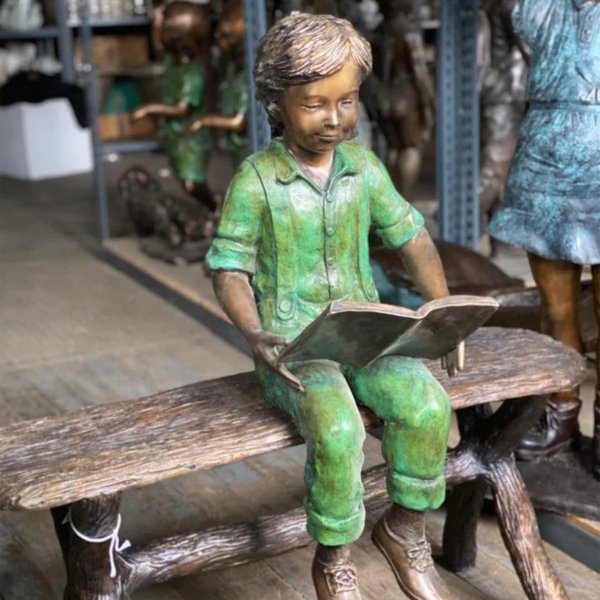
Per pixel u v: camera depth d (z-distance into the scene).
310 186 2.15
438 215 5.14
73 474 1.99
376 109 5.58
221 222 2.20
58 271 6.13
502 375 2.37
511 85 5.24
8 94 9.01
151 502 3.25
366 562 2.86
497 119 5.26
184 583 2.80
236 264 2.19
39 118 9.21
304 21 2.00
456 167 5.07
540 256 2.84
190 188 6.06
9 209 7.98
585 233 2.75
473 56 4.92
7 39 9.80
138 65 8.79
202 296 5.13
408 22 5.50
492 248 5.29
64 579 2.85
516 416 2.47
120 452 2.07
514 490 2.55
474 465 2.56
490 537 3.00
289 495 3.28
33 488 1.94
